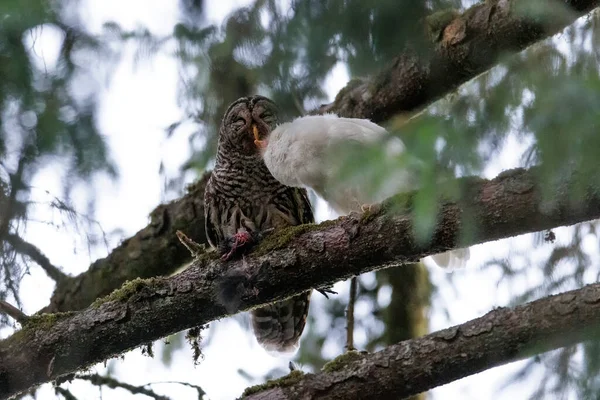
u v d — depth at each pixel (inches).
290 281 361.1
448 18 455.8
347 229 347.3
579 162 221.1
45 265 486.0
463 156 233.9
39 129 400.5
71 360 375.2
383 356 347.9
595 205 281.0
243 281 363.6
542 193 269.3
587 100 208.5
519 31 421.4
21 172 428.1
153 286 374.3
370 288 563.2
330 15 335.3
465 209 304.2
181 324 375.9
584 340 318.0
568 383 335.3
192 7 429.7
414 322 548.7
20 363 371.6
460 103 297.9
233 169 524.7
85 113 408.8
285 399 351.9
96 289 556.1
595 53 366.3
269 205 535.5
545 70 236.5
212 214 543.5
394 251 335.6
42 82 397.4
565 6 307.3
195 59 438.0
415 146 235.3
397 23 319.3
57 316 380.8
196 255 379.9
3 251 464.1
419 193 242.7
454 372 336.8
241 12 423.2
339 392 348.2
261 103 493.0
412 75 481.1
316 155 380.2
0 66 382.6
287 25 372.5
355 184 253.8
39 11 358.9
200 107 497.7
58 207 453.7
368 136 368.5
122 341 375.9
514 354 327.6
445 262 405.4
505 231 304.7
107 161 426.0
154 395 465.4
